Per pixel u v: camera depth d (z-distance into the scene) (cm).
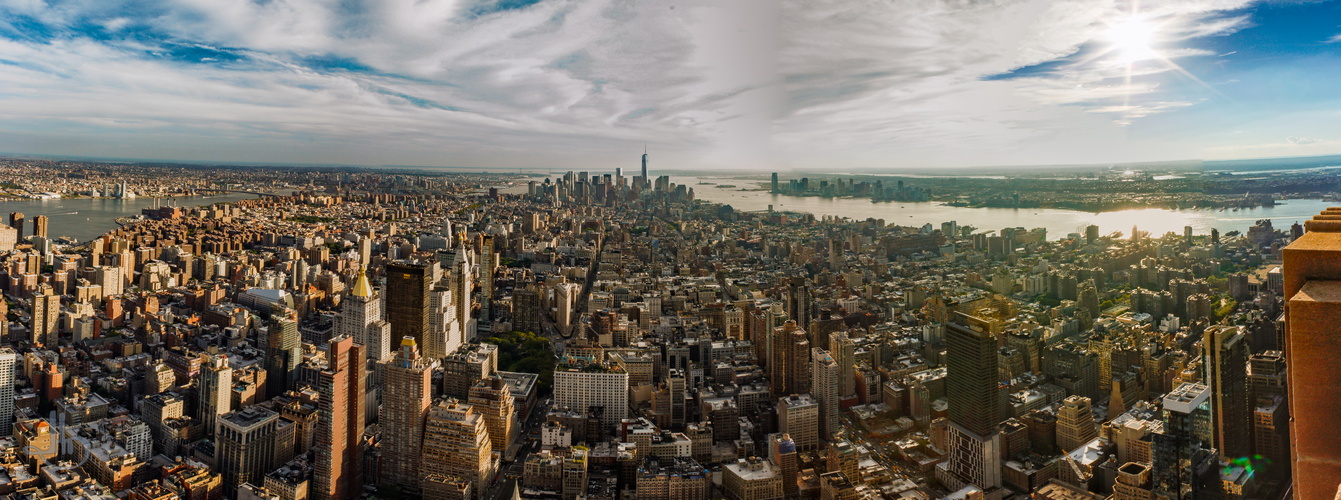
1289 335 1073
